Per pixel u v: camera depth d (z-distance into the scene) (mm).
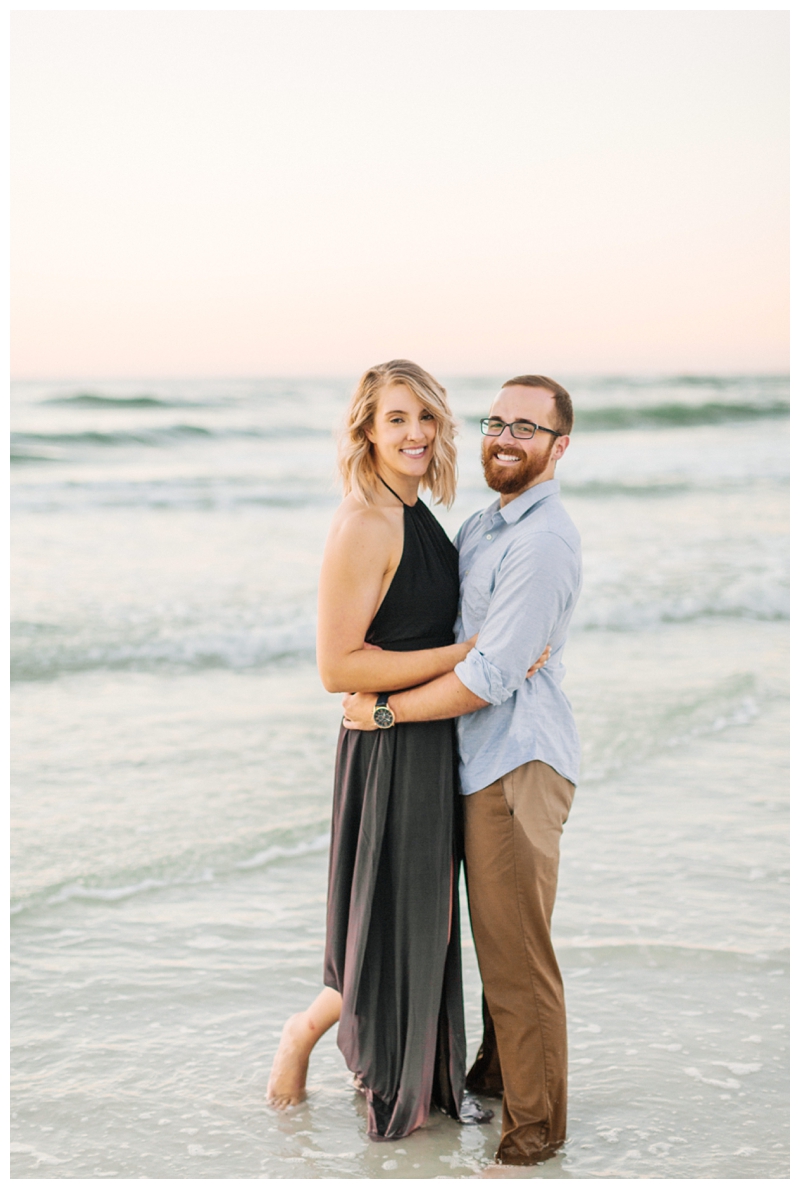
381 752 2627
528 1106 2588
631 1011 3273
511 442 2584
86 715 6289
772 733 6027
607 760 5527
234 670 7453
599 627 8664
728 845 4523
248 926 3834
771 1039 3131
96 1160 2584
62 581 9672
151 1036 3160
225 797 4965
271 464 18969
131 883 4129
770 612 9117
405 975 2645
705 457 21531
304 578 10008
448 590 2691
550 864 2588
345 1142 2695
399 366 2578
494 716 2615
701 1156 2604
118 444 20609
